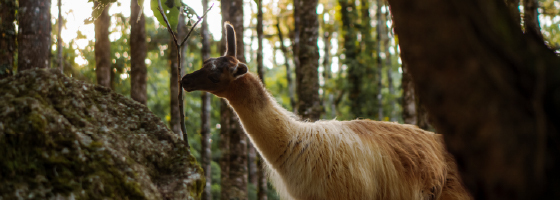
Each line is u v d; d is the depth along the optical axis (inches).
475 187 47.7
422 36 44.1
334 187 170.1
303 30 349.7
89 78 482.3
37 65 201.8
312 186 172.4
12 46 223.8
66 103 116.1
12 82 113.6
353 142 176.4
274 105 190.2
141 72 356.5
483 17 43.5
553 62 44.1
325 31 706.8
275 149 179.0
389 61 677.9
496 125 43.0
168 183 118.5
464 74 43.1
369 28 661.9
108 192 100.3
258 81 189.3
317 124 185.5
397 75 872.3
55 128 102.3
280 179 188.1
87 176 100.0
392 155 182.1
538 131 42.6
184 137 162.4
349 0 672.4
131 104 136.1
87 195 97.2
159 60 616.4
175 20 169.5
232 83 184.7
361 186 170.1
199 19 167.3
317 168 171.9
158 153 125.1
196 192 121.5
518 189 43.8
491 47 43.3
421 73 45.8
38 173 95.9
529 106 43.1
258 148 184.7
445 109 45.4
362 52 645.9
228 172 416.5
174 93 382.0
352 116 626.5
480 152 44.8
